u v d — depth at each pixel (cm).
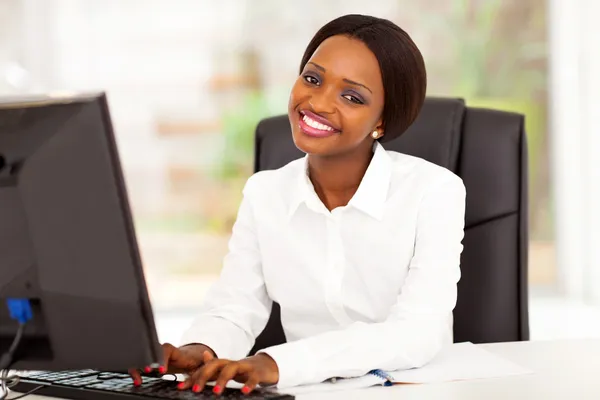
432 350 165
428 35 484
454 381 153
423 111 216
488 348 180
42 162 123
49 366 131
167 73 474
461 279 214
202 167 482
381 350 159
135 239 126
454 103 216
